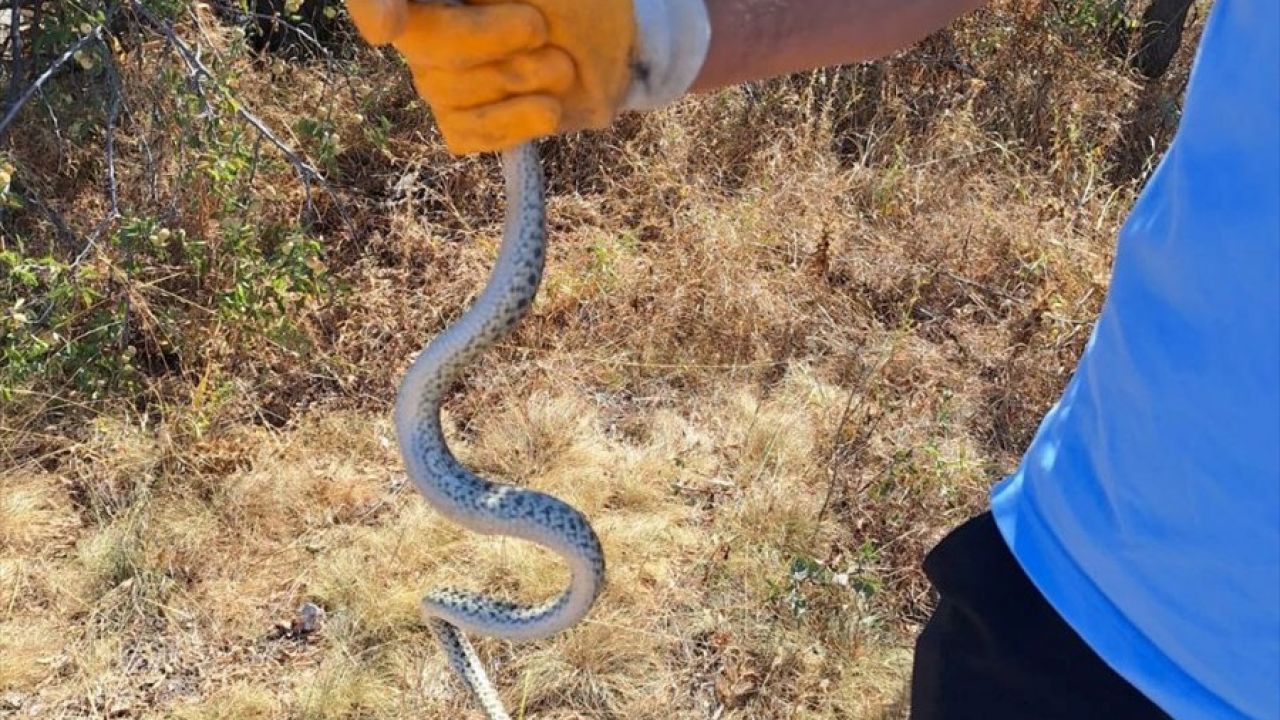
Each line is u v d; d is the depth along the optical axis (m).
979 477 3.38
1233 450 1.10
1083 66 5.58
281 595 3.07
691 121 4.86
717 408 3.72
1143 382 1.19
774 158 4.76
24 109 4.07
